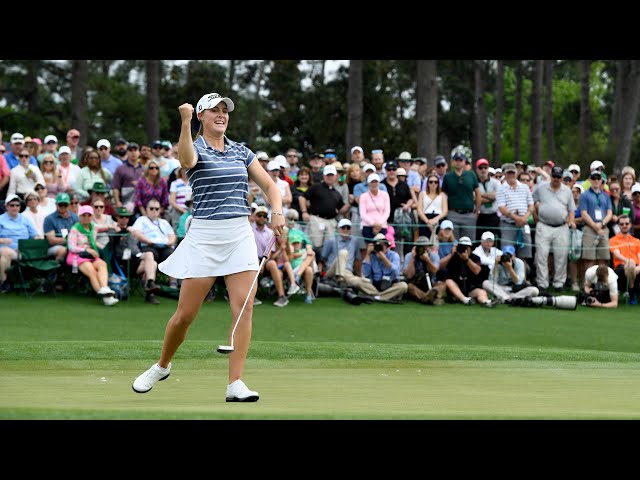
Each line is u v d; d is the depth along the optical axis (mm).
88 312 44844
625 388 23141
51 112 146375
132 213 49812
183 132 20281
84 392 20984
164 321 43281
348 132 92375
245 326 20547
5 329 39500
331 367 29734
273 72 159750
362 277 52219
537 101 132000
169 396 20641
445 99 186250
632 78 92812
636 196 59219
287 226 50781
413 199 55125
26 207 51188
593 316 50562
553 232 57188
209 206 20859
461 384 23844
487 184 57500
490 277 53438
